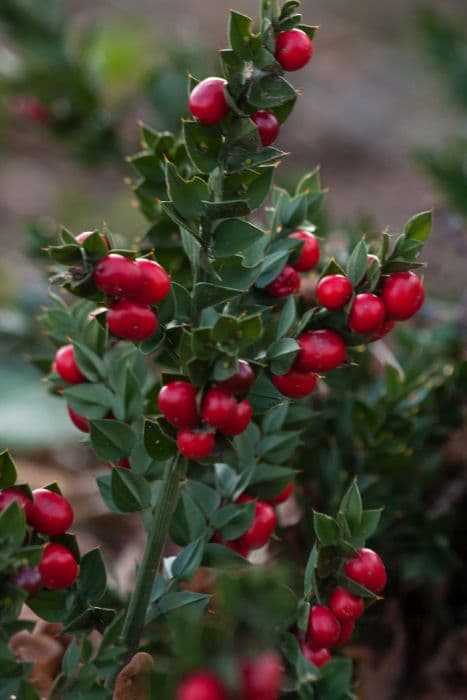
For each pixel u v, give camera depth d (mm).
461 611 850
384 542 784
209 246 612
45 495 606
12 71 1119
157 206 704
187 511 654
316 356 607
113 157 1163
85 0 2898
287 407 680
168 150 696
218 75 1110
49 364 725
